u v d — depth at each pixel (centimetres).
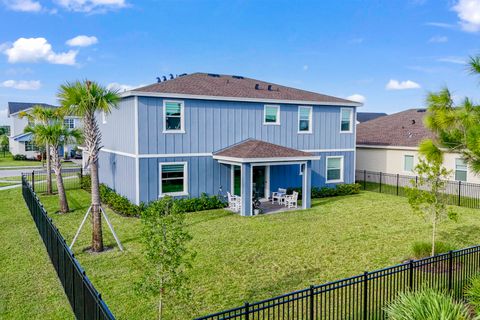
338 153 2422
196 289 916
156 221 698
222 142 1992
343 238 1364
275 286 934
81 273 667
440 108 728
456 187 2356
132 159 1816
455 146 728
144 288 705
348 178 2480
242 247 1254
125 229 1481
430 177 1116
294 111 2225
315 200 2172
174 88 1895
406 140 2742
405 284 844
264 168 2180
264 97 2098
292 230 1479
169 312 798
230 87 2180
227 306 827
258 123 2103
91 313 604
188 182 1900
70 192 2369
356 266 1073
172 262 690
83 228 1495
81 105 1166
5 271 1024
